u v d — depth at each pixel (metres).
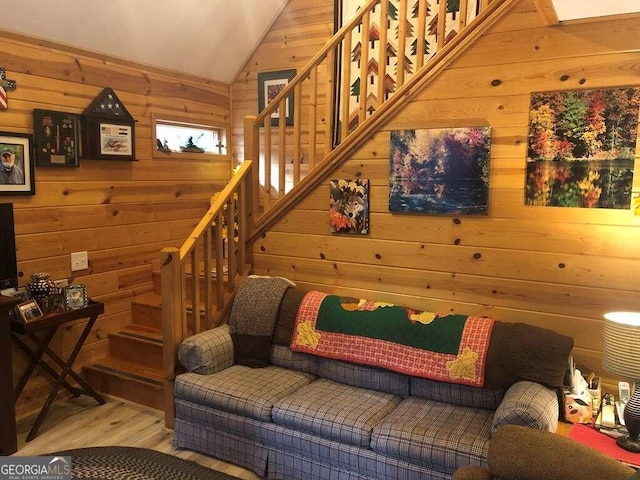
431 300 3.07
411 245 3.10
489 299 2.90
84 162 3.59
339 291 3.39
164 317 3.08
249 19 4.31
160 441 3.07
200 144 4.63
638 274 2.52
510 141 2.75
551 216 2.69
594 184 2.57
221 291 3.48
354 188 3.23
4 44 3.08
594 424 2.28
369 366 2.87
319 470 2.55
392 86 4.03
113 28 3.54
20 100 3.19
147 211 4.09
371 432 2.40
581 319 2.67
